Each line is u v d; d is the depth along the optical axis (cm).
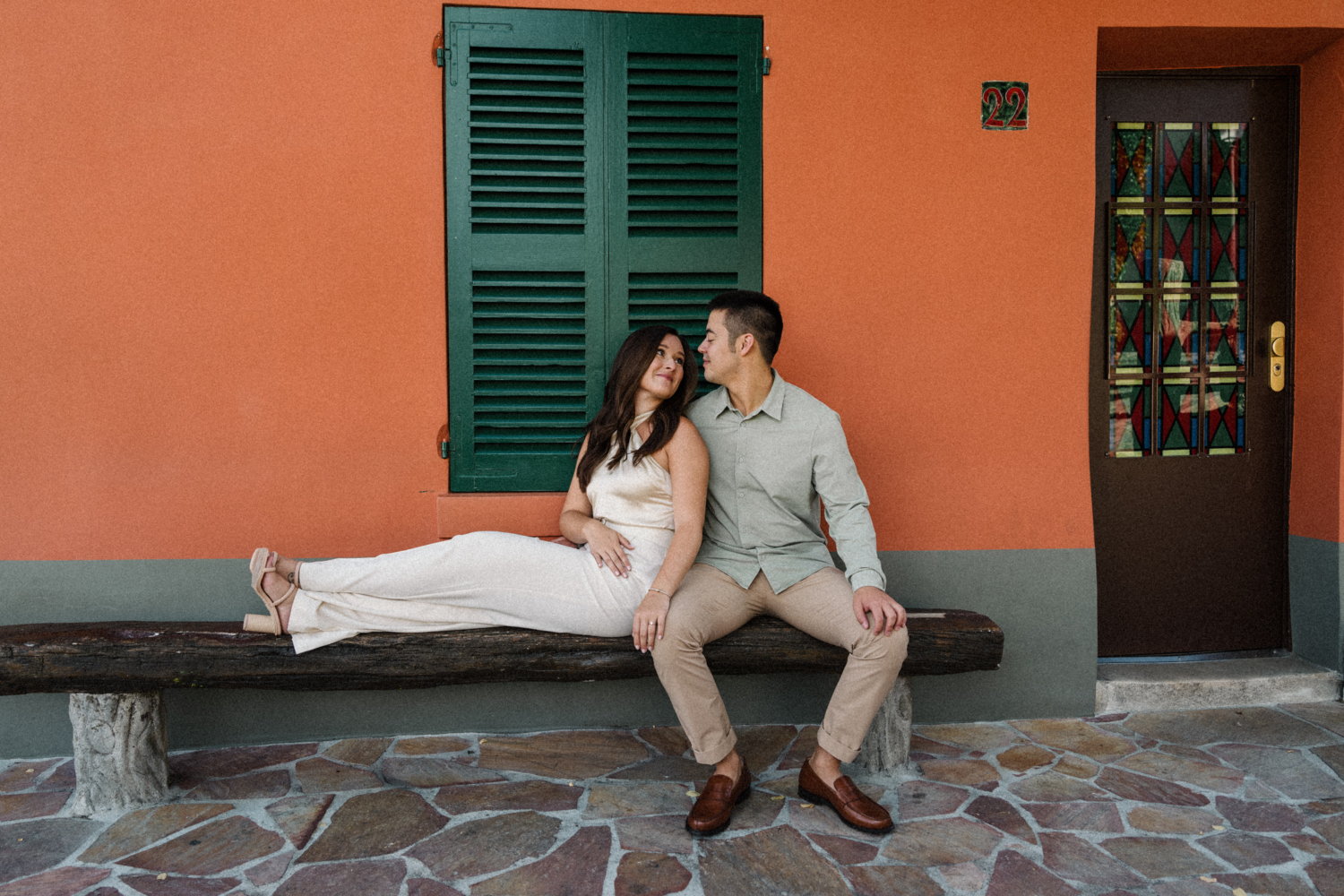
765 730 256
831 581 211
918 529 261
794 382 256
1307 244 288
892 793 217
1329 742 245
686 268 252
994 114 256
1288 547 298
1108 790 217
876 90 253
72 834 195
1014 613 263
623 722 258
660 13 246
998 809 208
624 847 189
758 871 180
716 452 221
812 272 254
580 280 250
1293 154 293
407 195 243
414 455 247
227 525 242
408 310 245
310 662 202
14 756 237
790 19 249
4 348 233
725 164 250
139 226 235
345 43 239
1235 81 293
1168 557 297
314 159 240
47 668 195
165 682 200
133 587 240
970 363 259
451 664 206
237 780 222
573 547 232
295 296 241
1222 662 291
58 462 237
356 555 247
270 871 179
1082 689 267
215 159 237
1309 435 289
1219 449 297
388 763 232
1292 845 191
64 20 230
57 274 234
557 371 251
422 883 175
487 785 219
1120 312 294
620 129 247
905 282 256
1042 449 262
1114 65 286
